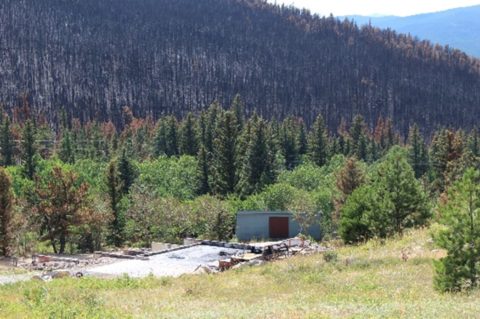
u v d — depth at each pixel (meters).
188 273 29.75
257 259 35.28
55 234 50.72
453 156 83.56
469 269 18.70
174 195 81.75
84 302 17.70
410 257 27.75
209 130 108.56
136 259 36.34
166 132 118.94
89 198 54.38
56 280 26.66
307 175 86.50
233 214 62.50
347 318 13.37
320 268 27.03
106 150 125.06
